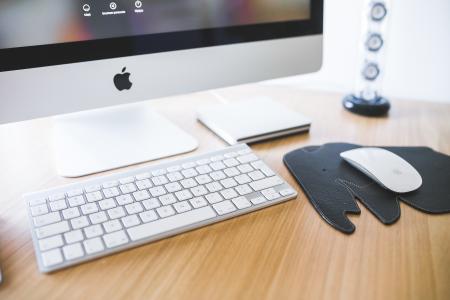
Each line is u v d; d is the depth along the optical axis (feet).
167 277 1.19
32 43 1.66
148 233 1.32
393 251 1.32
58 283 1.16
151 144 2.00
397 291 1.16
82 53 1.77
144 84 1.96
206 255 1.28
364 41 2.58
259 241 1.35
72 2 1.69
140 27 1.87
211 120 2.24
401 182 1.63
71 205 1.42
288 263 1.26
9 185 1.67
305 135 2.25
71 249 1.24
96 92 1.85
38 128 2.25
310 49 2.39
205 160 1.75
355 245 1.35
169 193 1.52
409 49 2.87
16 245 1.32
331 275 1.21
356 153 1.82
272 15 2.20
